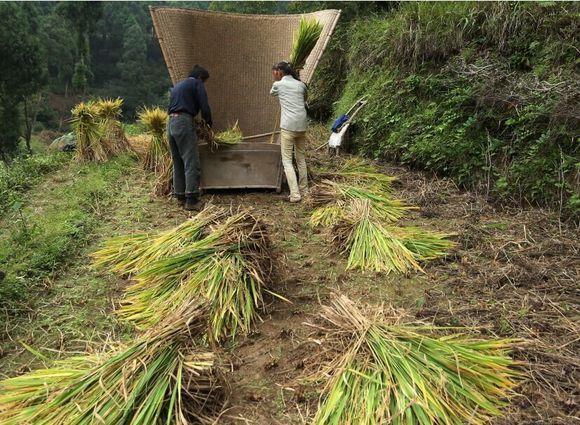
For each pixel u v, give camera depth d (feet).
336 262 13.08
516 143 16.63
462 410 7.50
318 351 9.20
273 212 16.69
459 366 7.96
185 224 12.89
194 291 10.34
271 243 12.04
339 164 21.81
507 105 17.25
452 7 21.08
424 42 21.17
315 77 32.63
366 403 7.38
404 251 12.73
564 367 8.73
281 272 11.97
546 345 9.31
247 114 20.54
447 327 9.16
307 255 13.55
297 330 10.16
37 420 7.20
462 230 14.57
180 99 16.25
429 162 18.89
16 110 101.14
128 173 21.81
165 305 10.30
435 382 7.63
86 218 15.92
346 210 15.19
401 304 11.04
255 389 8.51
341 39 30.48
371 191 17.15
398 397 7.36
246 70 20.10
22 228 14.43
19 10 103.71
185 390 7.53
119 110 25.80
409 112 21.21
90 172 21.47
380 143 21.95
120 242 13.73
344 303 9.27
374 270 12.50
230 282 10.50
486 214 15.64
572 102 15.51
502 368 8.34
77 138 23.34
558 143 15.49
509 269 12.14
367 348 8.29
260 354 9.44
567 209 14.62
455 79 19.52
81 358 8.49
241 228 11.43
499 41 19.02
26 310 10.94
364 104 23.50
